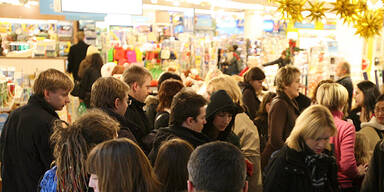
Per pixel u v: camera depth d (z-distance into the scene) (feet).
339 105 9.11
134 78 9.44
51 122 7.80
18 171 7.88
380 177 7.10
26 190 7.80
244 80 14.08
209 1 40.45
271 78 27.71
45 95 8.04
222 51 33.22
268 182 7.23
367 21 9.53
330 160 6.98
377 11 9.66
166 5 45.50
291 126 10.09
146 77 9.57
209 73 15.10
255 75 13.64
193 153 4.56
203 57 30.53
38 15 33.86
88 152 5.72
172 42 28.63
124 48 26.73
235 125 8.99
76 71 24.26
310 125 6.83
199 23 41.04
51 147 7.70
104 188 4.90
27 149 7.70
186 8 47.88
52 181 6.01
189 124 7.23
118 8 20.35
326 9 9.37
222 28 48.16
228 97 7.75
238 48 34.30
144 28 32.07
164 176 5.60
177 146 5.77
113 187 4.86
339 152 8.54
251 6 44.62
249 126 9.01
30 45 22.44
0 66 15.80
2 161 8.21
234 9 50.52
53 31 30.07
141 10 20.94
